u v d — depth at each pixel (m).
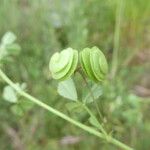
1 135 0.20
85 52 0.09
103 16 0.22
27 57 0.20
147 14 0.22
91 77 0.09
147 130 0.18
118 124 0.17
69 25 0.20
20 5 0.23
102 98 0.18
